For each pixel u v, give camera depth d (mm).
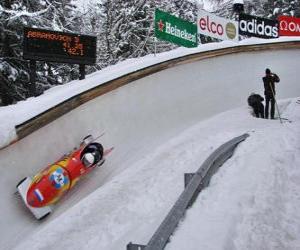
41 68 14578
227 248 4117
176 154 8945
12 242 6625
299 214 4848
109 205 6777
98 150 7645
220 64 14109
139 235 5320
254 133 9047
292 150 7297
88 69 21312
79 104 8750
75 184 7918
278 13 25703
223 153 6961
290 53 17062
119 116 9703
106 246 5383
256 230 4469
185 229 4590
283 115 12984
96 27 22438
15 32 12859
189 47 13477
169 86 11633
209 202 5281
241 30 16078
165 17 12633
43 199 6859
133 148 9734
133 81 10344
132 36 19844
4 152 7227
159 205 6262
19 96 13695
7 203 6980
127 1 20203
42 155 7867
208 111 13031
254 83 15438
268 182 5750
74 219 6562
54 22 13750
